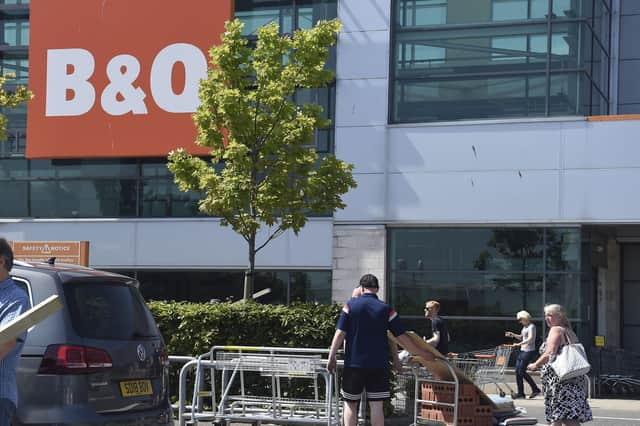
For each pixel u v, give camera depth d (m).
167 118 24.58
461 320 22.88
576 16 22.44
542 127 22.55
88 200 25.50
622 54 25.73
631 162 22.06
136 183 25.25
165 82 24.62
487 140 22.89
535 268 22.48
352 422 11.16
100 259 25.25
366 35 23.91
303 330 14.63
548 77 22.58
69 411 8.27
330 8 24.50
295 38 17.89
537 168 22.58
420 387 13.24
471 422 12.52
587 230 23.05
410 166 23.36
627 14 25.75
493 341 22.64
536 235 22.59
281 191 17.77
